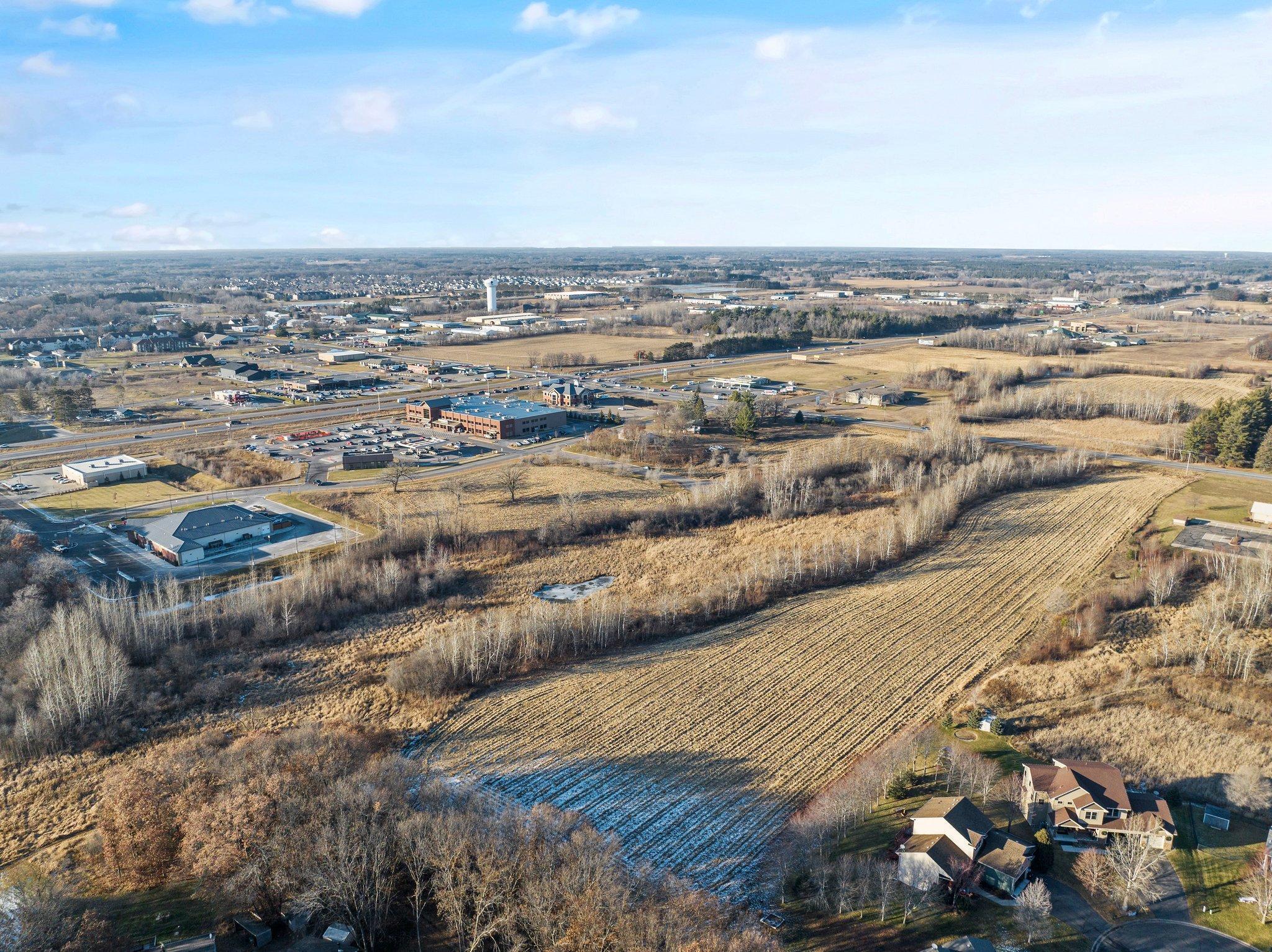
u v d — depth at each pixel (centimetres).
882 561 16762
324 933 7706
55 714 11038
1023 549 17175
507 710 11831
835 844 9088
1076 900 8200
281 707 11962
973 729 11081
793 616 14575
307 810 8175
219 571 16200
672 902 7612
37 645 12250
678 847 9069
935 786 9938
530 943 7419
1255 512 17775
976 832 8512
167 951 7400
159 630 13475
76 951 7156
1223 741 10550
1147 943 7650
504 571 16488
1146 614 13875
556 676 12775
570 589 15762
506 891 7631
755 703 11912
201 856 7762
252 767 8769
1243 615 13150
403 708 11906
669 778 10250
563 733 11231
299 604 14538
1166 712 11188
